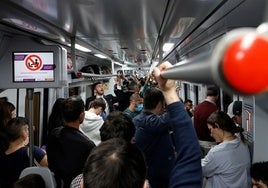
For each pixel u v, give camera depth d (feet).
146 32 12.36
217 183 7.79
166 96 3.24
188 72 1.26
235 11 7.39
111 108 23.61
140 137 7.98
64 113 8.55
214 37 10.97
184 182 3.03
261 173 6.19
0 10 7.29
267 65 0.84
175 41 14.73
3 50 8.96
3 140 8.84
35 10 8.01
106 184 2.54
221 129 8.01
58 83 9.10
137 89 21.90
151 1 7.23
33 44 9.11
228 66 0.84
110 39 14.49
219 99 15.58
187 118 3.19
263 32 0.90
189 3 7.30
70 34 12.46
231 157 7.63
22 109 13.32
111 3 7.41
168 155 8.00
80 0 7.07
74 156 8.14
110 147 2.86
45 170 6.98
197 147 3.15
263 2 6.34
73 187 5.98
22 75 9.08
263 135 7.41
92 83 26.89
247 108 8.47
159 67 3.13
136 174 2.63
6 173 8.06
